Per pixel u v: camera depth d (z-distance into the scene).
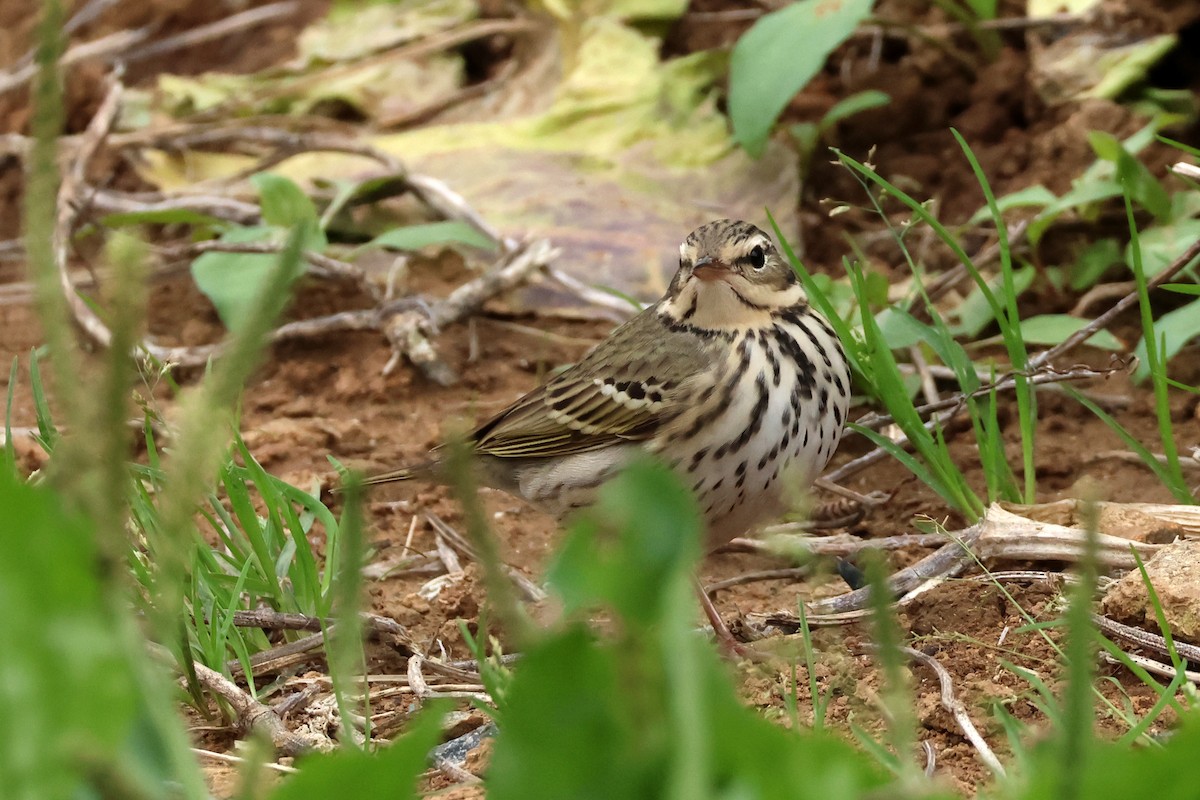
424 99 19.30
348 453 13.55
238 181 17.67
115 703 4.18
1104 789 4.43
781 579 11.00
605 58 18.22
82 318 14.41
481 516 4.70
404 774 4.60
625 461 10.41
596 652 4.38
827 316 11.12
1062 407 13.27
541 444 10.91
